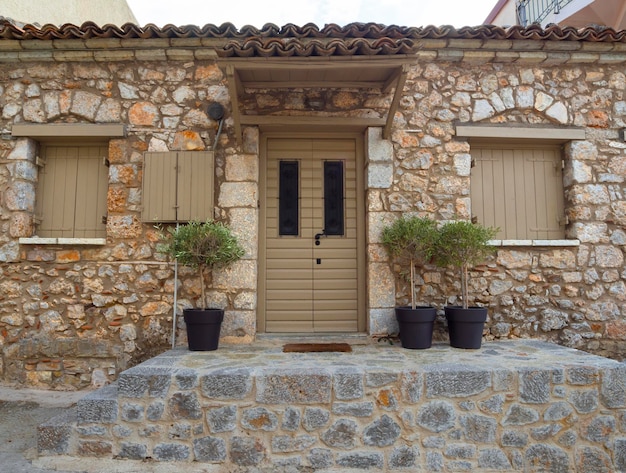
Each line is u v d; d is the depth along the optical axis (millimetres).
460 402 2855
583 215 4211
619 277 4172
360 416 2820
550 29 3967
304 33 3953
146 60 4188
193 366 3062
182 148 4137
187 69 4199
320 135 4371
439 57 4199
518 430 2850
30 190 4164
